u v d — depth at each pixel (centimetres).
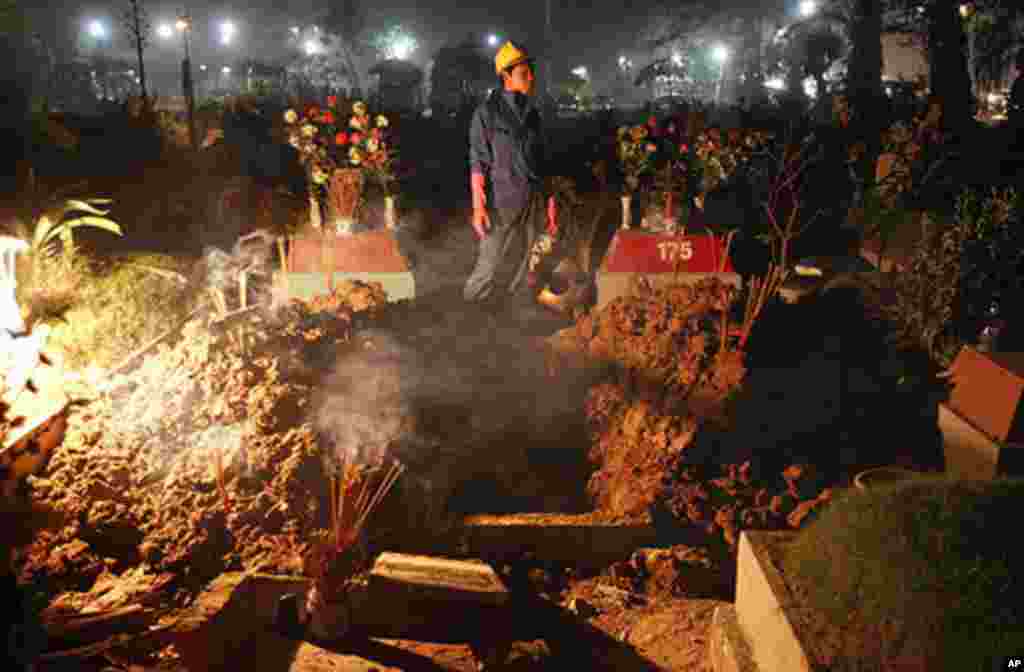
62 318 623
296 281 780
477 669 374
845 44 2919
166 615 398
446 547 498
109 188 1257
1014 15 2366
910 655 272
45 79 2789
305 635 390
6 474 431
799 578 332
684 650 421
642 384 605
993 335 626
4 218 834
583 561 509
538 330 762
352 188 888
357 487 478
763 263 1045
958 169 1119
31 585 371
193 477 466
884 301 754
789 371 605
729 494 521
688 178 935
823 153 1372
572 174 1587
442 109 2655
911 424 582
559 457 620
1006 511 307
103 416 500
